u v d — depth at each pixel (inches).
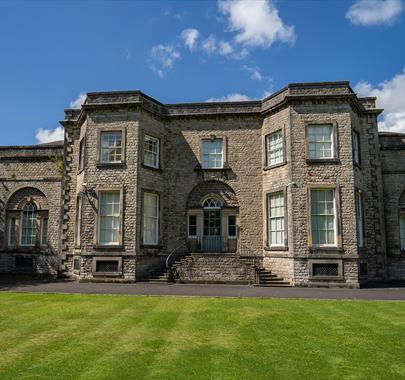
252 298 534.3
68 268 879.7
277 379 237.1
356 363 265.9
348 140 740.7
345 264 701.9
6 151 1002.7
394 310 445.7
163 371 248.1
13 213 979.9
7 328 358.9
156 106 856.3
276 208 786.8
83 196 787.4
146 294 573.0
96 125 808.3
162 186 845.8
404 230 879.1
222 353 284.7
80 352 286.0
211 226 844.6
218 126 859.4
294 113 761.6
